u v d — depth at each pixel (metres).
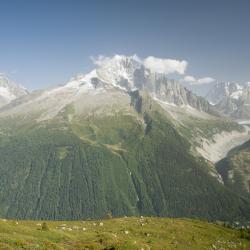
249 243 118.06
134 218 121.19
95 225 99.69
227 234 127.69
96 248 60.50
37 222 94.62
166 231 100.69
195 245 92.50
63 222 102.88
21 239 55.62
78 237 72.31
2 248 48.28
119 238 69.50
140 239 82.56
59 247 57.06
